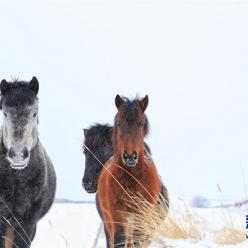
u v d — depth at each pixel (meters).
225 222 11.84
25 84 11.95
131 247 11.27
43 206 13.06
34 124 11.77
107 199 11.88
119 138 11.69
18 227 12.22
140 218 11.38
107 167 12.40
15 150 11.19
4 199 11.95
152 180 11.82
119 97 12.39
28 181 12.14
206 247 10.52
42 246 16.31
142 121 11.70
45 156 13.27
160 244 11.13
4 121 11.66
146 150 12.68
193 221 12.19
